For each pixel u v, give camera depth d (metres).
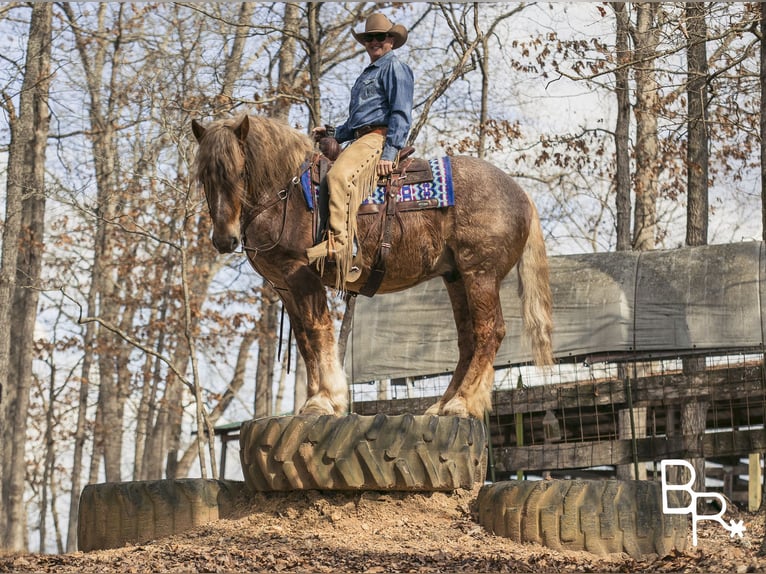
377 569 6.79
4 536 24.86
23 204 26.94
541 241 9.00
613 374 18.48
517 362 15.75
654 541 7.58
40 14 23.28
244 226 8.26
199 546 7.67
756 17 15.27
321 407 8.20
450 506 8.20
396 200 8.38
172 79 21.66
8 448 26.97
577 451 14.70
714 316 15.20
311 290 8.25
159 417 29.36
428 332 16.36
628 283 15.65
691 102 18.97
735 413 16.41
